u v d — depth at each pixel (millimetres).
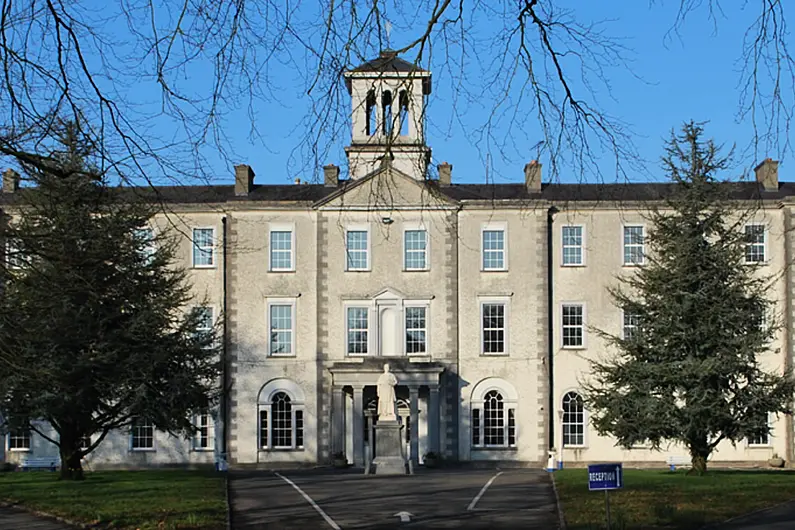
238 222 66312
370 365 62844
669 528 32469
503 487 44781
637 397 51188
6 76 16422
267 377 65562
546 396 64688
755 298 51812
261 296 66062
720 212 51625
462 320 65375
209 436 65688
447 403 64500
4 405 46156
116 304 46844
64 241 23766
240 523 34562
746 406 50469
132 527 32594
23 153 17984
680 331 51188
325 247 65688
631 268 65625
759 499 37875
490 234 66000
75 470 48438
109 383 46656
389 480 49094
